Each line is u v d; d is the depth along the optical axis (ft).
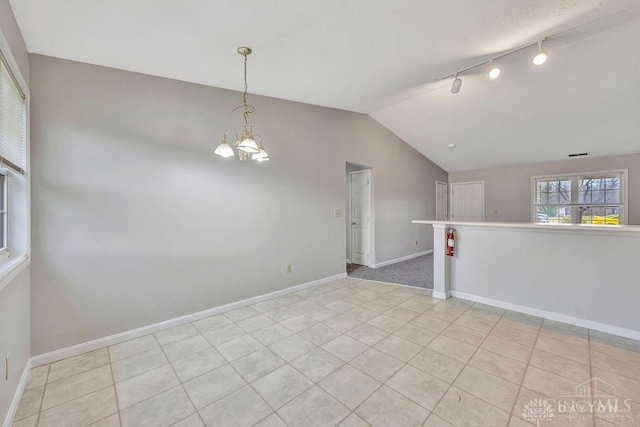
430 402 5.66
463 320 9.55
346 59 8.23
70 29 6.11
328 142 14.28
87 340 7.74
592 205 18.66
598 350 7.53
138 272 8.54
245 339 8.36
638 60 9.75
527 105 13.46
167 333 8.79
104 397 5.95
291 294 12.42
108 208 8.00
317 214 13.71
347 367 6.89
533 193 21.08
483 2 6.15
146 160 8.61
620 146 16.35
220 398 5.88
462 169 24.30
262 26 6.35
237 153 10.62
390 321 9.51
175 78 8.94
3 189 6.14
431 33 7.21
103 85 7.87
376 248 17.81
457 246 11.74
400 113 16.15
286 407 5.60
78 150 7.53
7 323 5.30
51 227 7.19
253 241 11.21
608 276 8.55
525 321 9.43
